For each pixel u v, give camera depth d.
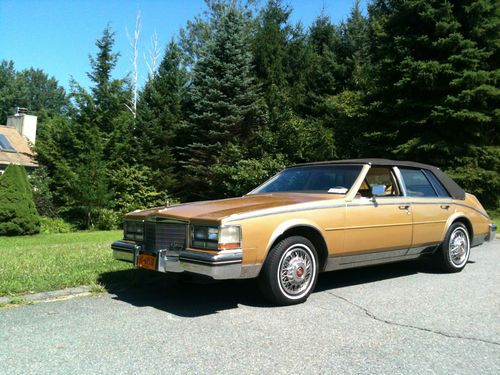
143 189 20.70
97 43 20.97
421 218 6.50
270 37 26.88
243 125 21.31
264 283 5.00
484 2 15.66
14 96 62.12
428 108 16.27
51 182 19.86
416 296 5.59
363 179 5.96
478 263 7.97
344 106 20.34
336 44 27.61
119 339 4.04
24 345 3.89
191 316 4.73
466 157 16.16
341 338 4.08
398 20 17.03
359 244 5.71
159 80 23.41
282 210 5.07
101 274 6.36
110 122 20.47
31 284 5.70
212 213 4.86
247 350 3.78
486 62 16.84
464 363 3.55
